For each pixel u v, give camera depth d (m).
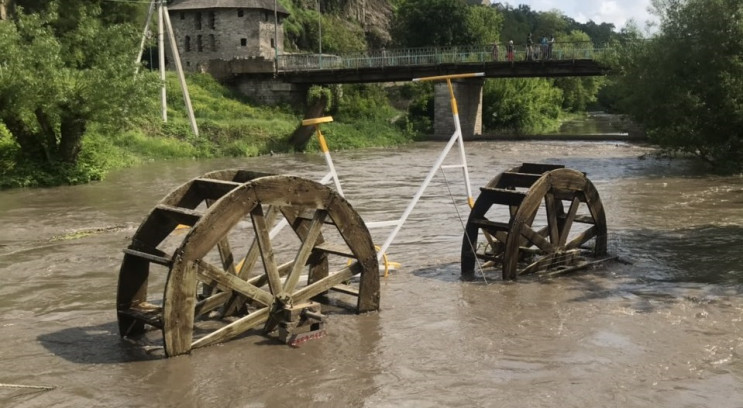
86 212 17.44
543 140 45.88
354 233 8.29
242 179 8.65
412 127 54.50
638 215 15.89
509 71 46.28
